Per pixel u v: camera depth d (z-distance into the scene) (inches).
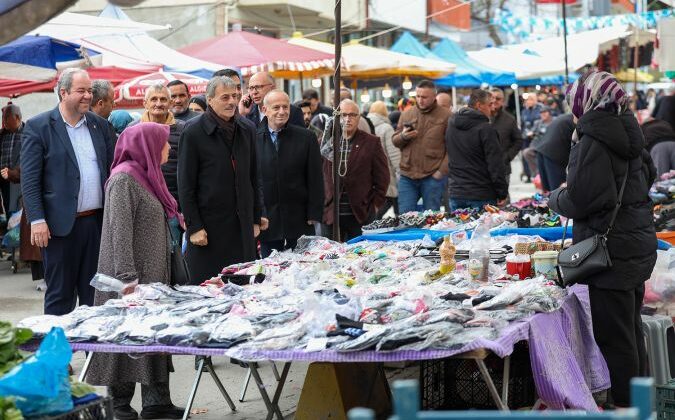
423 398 265.0
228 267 303.4
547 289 247.9
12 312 451.2
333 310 223.5
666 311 317.7
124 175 271.6
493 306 236.8
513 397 265.9
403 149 534.9
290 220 384.5
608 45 957.8
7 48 443.5
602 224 261.7
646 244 264.5
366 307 233.9
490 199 481.7
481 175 481.7
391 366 329.1
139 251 274.4
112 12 612.7
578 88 262.4
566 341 248.1
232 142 328.8
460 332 210.8
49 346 175.8
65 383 173.6
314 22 1118.4
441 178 528.4
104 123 327.3
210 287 271.7
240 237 329.4
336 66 373.7
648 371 295.7
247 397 311.3
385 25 1274.6
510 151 596.1
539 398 251.0
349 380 263.0
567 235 359.3
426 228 404.8
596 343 272.1
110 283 265.7
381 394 275.7
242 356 211.0
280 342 211.6
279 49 651.5
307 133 385.4
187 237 329.7
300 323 221.0
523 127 1228.5
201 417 288.2
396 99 1283.2
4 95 572.4
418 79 941.8
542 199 444.1
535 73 959.0
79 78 315.6
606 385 269.6
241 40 653.9
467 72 941.2
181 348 218.1
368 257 317.1
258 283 282.7
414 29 1328.7
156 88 372.2
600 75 258.8
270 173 382.6
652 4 1163.3
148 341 222.4
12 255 574.6
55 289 317.7
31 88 539.2
